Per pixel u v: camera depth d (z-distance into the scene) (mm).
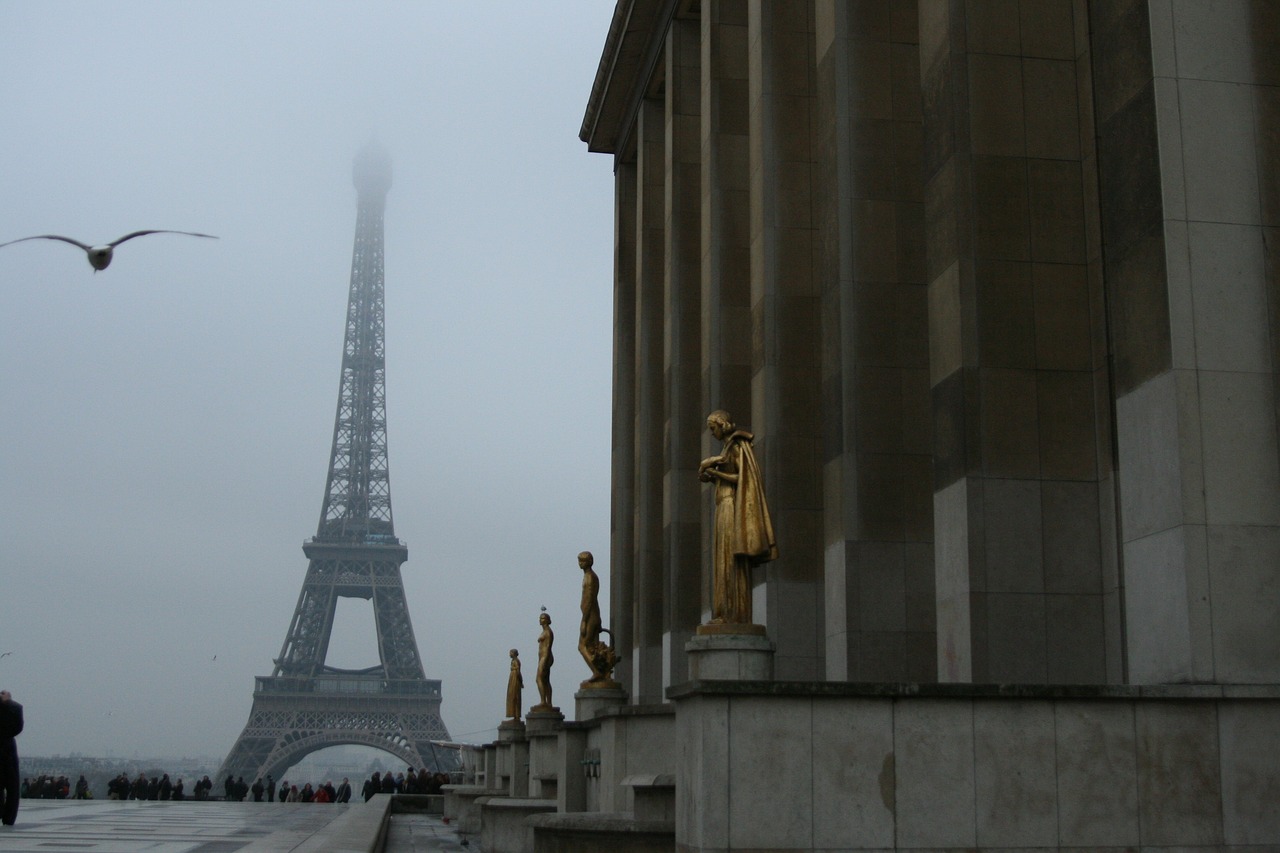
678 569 56625
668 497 58531
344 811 71750
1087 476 30703
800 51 46125
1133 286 26484
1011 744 23250
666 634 57469
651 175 70312
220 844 37062
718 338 51406
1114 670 29578
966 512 30203
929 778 22938
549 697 58031
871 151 38531
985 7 32312
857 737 22891
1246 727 23828
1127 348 26625
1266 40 26547
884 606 36156
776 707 22797
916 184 38438
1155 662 25281
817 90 43438
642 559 65250
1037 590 30062
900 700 23094
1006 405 30734
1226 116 26078
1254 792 23609
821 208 40125
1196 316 25266
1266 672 24250
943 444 31641
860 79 38844
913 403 37250
